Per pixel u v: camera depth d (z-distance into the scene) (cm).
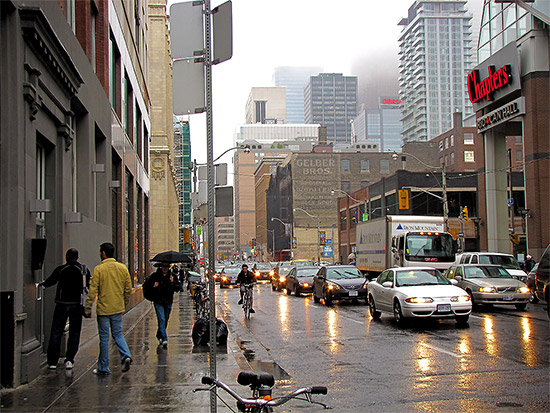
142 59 3381
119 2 2219
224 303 2869
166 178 5225
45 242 887
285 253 11269
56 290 1011
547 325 1573
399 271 1750
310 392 362
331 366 1051
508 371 945
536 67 3938
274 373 992
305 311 2256
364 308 2323
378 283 1839
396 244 2792
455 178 6238
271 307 2514
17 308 815
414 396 791
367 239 3266
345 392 829
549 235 3894
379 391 828
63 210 1099
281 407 743
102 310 937
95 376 905
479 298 2025
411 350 1200
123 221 2158
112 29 1986
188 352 1159
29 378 847
